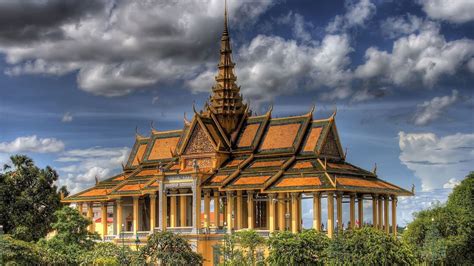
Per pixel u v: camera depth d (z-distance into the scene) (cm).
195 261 10044
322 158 12081
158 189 12825
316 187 11150
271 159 12525
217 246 11500
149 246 10044
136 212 13262
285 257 9588
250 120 13288
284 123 12781
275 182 11712
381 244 9231
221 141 13000
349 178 11731
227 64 13738
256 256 10812
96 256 10594
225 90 13550
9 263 9594
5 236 10031
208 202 12488
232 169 12538
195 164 12338
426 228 11388
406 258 9344
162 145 14400
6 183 14462
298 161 12200
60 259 10344
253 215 12475
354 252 9269
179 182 12506
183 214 13000
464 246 11250
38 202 14575
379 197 12469
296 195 11450
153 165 14212
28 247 9981
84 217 11475
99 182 14700
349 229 10312
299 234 9906
